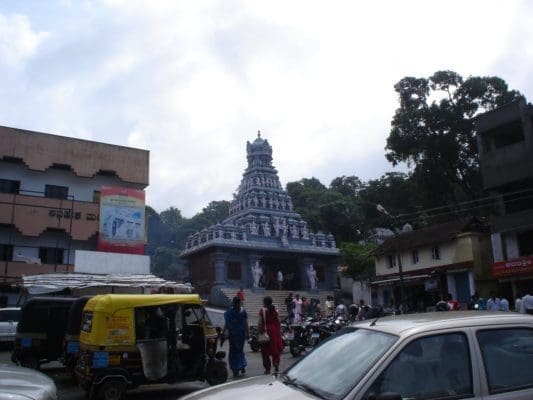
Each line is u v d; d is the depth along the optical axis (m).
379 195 65.56
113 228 31.17
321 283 46.72
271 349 11.78
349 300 44.53
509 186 29.86
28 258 30.38
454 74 43.94
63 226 31.52
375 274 41.66
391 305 32.72
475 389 4.14
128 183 35.56
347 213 65.25
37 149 32.56
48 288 20.00
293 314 24.25
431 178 45.75
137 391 10.84
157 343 9.66
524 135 28.80
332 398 3.98
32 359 13.37
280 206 50.25
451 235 32.47
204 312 10.59
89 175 33.94
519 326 4.55
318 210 65.31
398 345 4.19
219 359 10.30
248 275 42.75
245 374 12.73
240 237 43.00
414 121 44.34
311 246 46.81
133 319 9.56
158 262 92.25
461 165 44.94
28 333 13.49
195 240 44.97
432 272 33.03
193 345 10.30
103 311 9.40
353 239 65.31
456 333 4.38
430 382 4.09
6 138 31.72
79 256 25.30
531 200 29.58
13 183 32.09
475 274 30.67
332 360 4.64
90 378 9.04
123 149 35.56
